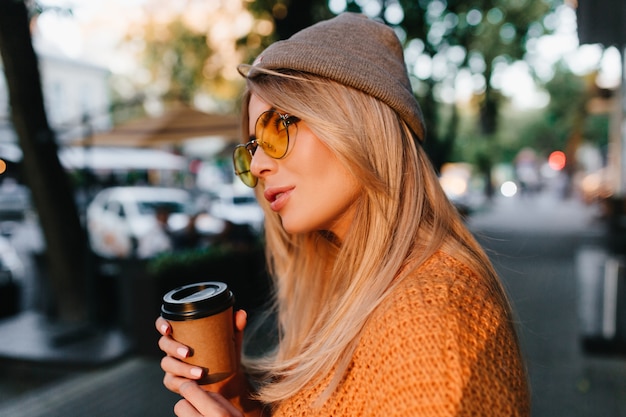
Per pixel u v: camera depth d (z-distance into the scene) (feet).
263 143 3.43
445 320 2.37
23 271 30.07
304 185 3.35
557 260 32.48
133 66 64.64
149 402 13.57
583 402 12.41
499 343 2.47
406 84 3.59
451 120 47.96
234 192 54.85
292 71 3.35
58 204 19.39
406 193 3.32
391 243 3.19
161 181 78.69
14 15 17.34
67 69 84.99
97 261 20.84
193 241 28.02
